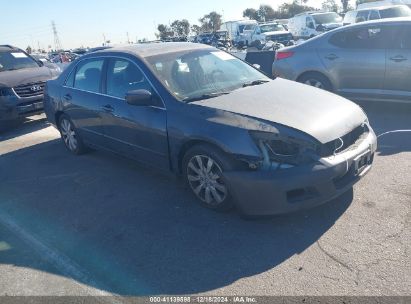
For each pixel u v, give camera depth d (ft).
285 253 10.48
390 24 21.20
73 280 10.27
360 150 11.91
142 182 15.88
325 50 23.38
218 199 12.46
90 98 17.13
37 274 10.65
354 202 12.55
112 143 16.69
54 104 19.84
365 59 21.86
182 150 13.28
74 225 13.10
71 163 19.02
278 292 9.14
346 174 11.71
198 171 12.88
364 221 11.48
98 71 16.97
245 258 10.45
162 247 11.32
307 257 10.22
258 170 11.14
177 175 14.06
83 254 11.39
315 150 10.97
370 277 9.28
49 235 12.62
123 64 15.67
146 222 12.75
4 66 28.94
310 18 73.97
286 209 10.98
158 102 13.85
